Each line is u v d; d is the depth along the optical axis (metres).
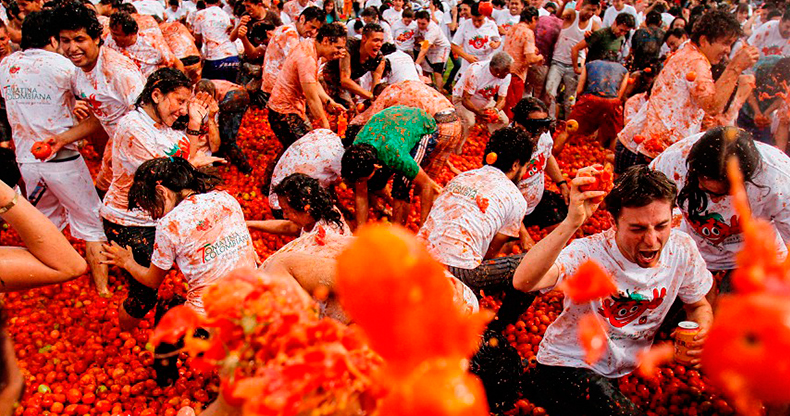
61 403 3.71
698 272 3.00
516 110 4.85
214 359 1.08
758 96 5.86
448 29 12.06
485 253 4.02
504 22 11.09
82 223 4.74
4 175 3.90
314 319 1.19
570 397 3.08
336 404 0.93
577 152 7.70
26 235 2.07
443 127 5.30
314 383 0.89
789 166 3.21
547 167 5.63
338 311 2.27
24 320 4.41
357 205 4.95
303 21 7.30
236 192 6.21
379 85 6.83
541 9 10.78
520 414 3.61
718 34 4.65
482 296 4.04
